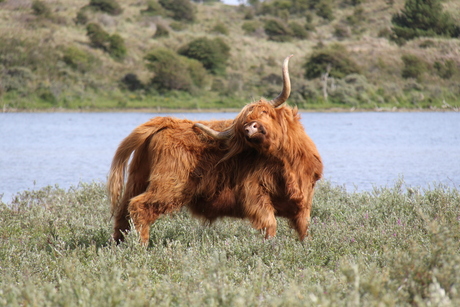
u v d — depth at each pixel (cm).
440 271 1362
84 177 5575
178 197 2283
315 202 3067
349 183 4969
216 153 2311
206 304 1342
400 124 15388
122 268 1822
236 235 2533
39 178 5503
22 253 2203
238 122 2230
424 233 2280
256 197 2277
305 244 2197
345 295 1437
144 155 2384
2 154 7944
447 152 7869
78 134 12375
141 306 1317
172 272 1888
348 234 2350
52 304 1341
